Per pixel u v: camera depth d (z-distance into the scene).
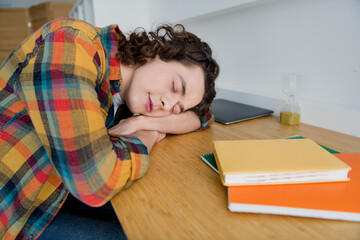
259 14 1.47
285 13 1.32
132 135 0.92
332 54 1.15
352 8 1.04
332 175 0.62
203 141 1.04
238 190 0.60
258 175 0.61
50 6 5.21
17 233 0.73
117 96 1.04
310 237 0.48
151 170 0.79
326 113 1.13
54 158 0.64
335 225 0.51
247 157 0.69
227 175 0.62
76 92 0.64
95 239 0.76
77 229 0.81
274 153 0.72
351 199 0.55
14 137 0.71
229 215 0.56
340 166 0.63
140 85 0.92
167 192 0.66
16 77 0.72
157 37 0.94
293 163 0.65
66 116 0.62
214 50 1.90
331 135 1.06
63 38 0.68
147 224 0.54
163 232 0.51
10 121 0.72
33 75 0.65
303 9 1.23
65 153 0.62
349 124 1.06
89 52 0.73
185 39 0.99
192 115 1.14
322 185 0.62
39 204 0.76
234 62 1.73
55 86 0.63
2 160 0.70
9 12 5.58
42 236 0.78
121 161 0.68
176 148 0.97
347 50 1.09
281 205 0.54
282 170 0.61
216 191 0.66
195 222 0.54
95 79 0.74
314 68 1.24
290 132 1.12
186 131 1.11
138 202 0.62
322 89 1.23
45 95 0.63
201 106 1.13
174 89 0.92
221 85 1.84
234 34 1.67
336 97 1.18
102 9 1.99
